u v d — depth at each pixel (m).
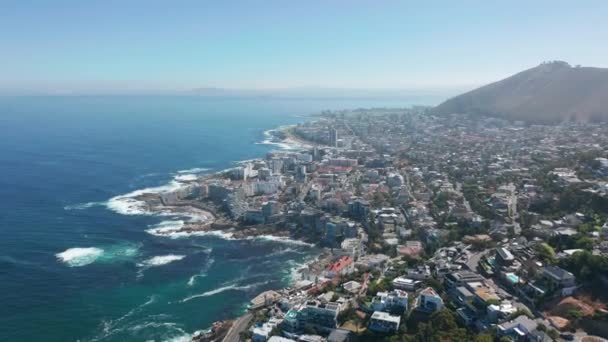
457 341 162.00
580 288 187.88
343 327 193.00
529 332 162.25
